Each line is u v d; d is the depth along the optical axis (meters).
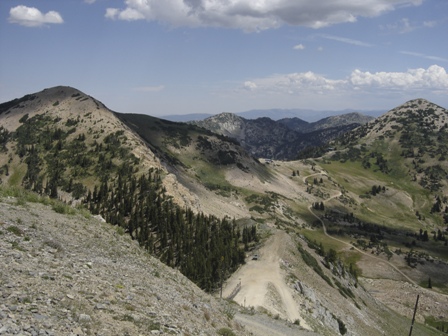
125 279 21.98
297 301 66.75
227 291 71.06
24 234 22.20
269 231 122.62
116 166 168.12
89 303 15.55
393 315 127.50
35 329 11.35
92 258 23.81
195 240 99.88
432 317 154.25
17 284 14.54
